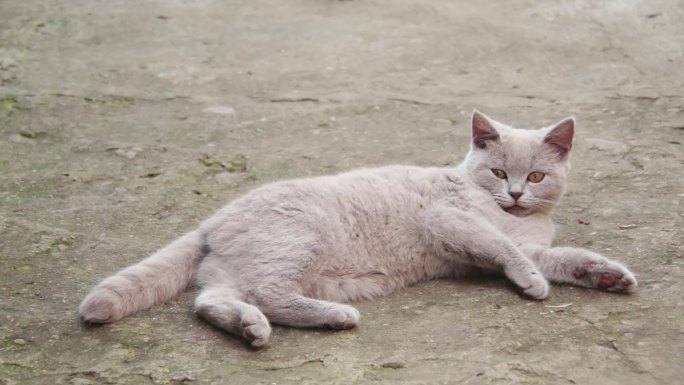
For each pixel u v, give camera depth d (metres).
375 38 3.15
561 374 1.92
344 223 2.11
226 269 2.08
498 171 2.20
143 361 1.97
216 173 2.49
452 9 3.40
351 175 2.18
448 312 2.05
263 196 2.11
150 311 2.07
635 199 2.34
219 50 3.10
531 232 2.18
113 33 3.20
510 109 2.74
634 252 2.17
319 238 2.08
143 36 3.18
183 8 3.47
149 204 2.38
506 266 2.10
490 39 3.13
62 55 3.05
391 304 2.09
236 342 2.00
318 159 2.54
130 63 3.01
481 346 1.97
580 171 2.45
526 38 3.12
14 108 2.74
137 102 2.81
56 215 2.33
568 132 2.20
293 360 1.97
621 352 1.96
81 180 2.46
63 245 2.24
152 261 2.08
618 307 2.04
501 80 2.90
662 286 2.08
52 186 2.44
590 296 2.07
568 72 2.93
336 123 2.70
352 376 1.93
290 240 2.07
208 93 2.86
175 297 2.10
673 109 2.70
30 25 3.23
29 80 2.90
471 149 2.23
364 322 2.04
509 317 2.03
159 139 2.63
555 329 2.00
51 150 2.58
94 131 2.66
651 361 1.94
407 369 1.94
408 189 2.17
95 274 2.16
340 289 2.11
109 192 2.42
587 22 3.21
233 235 2.09
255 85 2.90
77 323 2.04
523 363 1.94
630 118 2.67
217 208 2.37
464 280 2.15
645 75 2.89
